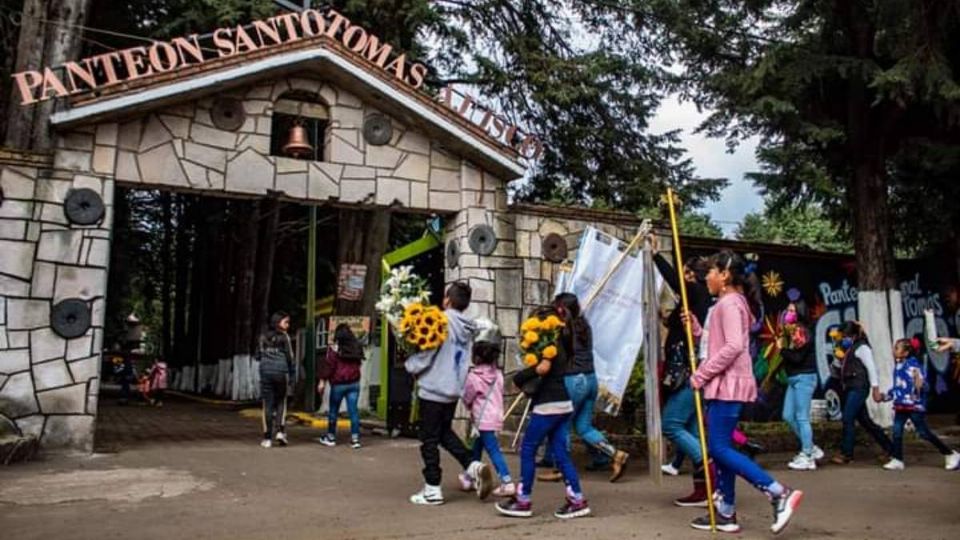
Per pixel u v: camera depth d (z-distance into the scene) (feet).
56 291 27.53
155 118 29.73
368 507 20.01
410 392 36.50
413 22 49.34
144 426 43.37
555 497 21.84
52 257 27.58
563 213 36.01
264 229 77.51
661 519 18.84
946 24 35.76
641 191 55.72
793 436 32.86
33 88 27.43
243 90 31.24
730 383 17.30
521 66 55.42
